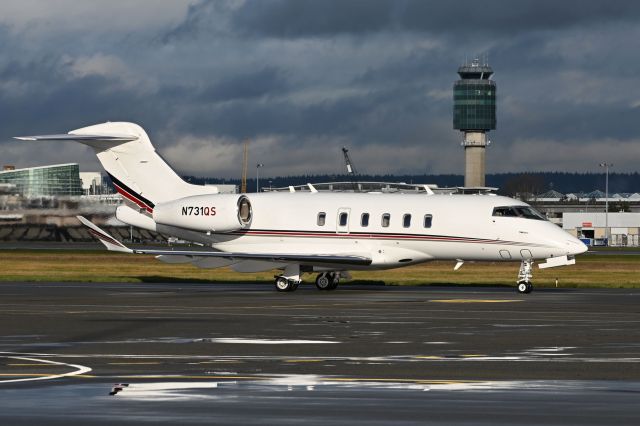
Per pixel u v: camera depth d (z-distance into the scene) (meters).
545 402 42.44
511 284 145.50
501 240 125.12
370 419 38.62
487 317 85.81
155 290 127.69
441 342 66.44
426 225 128.75
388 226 130.38
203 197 137.75
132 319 83.94
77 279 153.75
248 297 113.94
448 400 42.91
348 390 45.66
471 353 60.25
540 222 124.94
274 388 46.28
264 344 65.31
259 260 129.50
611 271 186.75
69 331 73.94
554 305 100.31
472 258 128.50
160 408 40.97
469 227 126.56
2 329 75.31
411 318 84.94
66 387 46.56
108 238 123.25
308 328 76.19
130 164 142.50
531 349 62.41
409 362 56.00
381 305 100.69
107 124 143.00
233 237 138.12
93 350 62.00
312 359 57.44
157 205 140.25
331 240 133.00
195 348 63.06
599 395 44.25
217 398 43.44
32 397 43.69
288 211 135.38
